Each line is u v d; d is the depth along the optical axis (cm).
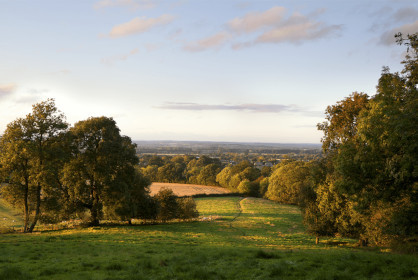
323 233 3372
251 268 1284
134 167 4894
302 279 1070
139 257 1681
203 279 1116
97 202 4306
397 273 1074
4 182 3553
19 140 3397
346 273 1103
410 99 1555
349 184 1908
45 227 4341
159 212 5450
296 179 9556
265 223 6291
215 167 16688
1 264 1473
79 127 4144
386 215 2273
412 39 1753
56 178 3809
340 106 3250
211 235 3988
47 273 1269
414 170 1445
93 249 2050
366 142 1852
